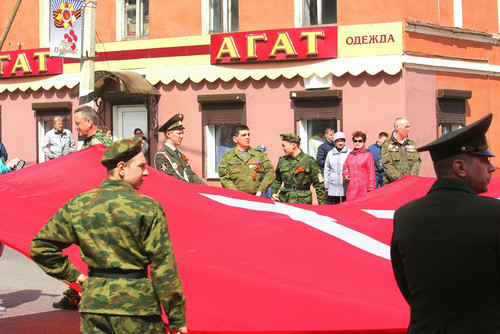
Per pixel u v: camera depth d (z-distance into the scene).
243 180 9.15
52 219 3.67
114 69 18.22
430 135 15.70
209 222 5.80
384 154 10.44
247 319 4.07
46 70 19.34
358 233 5.86
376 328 3.97
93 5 13.72
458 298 2.82
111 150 3.73
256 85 16.55
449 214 2.92
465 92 16.30
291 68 16.11
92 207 3.58
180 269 4.77
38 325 6.52
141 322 3.47
